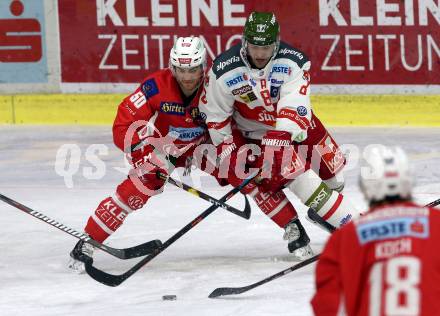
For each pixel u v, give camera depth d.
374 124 26.69
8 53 27.11
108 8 26.81
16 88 27.25
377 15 26.45
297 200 20.53
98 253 16.69
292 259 15.59
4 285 14.30
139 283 14.31
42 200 20.94
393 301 7.25
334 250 7.63
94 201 20.80
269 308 12.12
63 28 26.95
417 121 26.59
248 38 14.33
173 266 15.41
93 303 13.11
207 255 16.11
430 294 7.21
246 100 14.96
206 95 14.98
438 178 21.77
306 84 14.79
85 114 27.12
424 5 26.36
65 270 15.28
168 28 26.77
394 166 7.69
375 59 26.55
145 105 15.12
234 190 15.12
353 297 7.46
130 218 19.16
